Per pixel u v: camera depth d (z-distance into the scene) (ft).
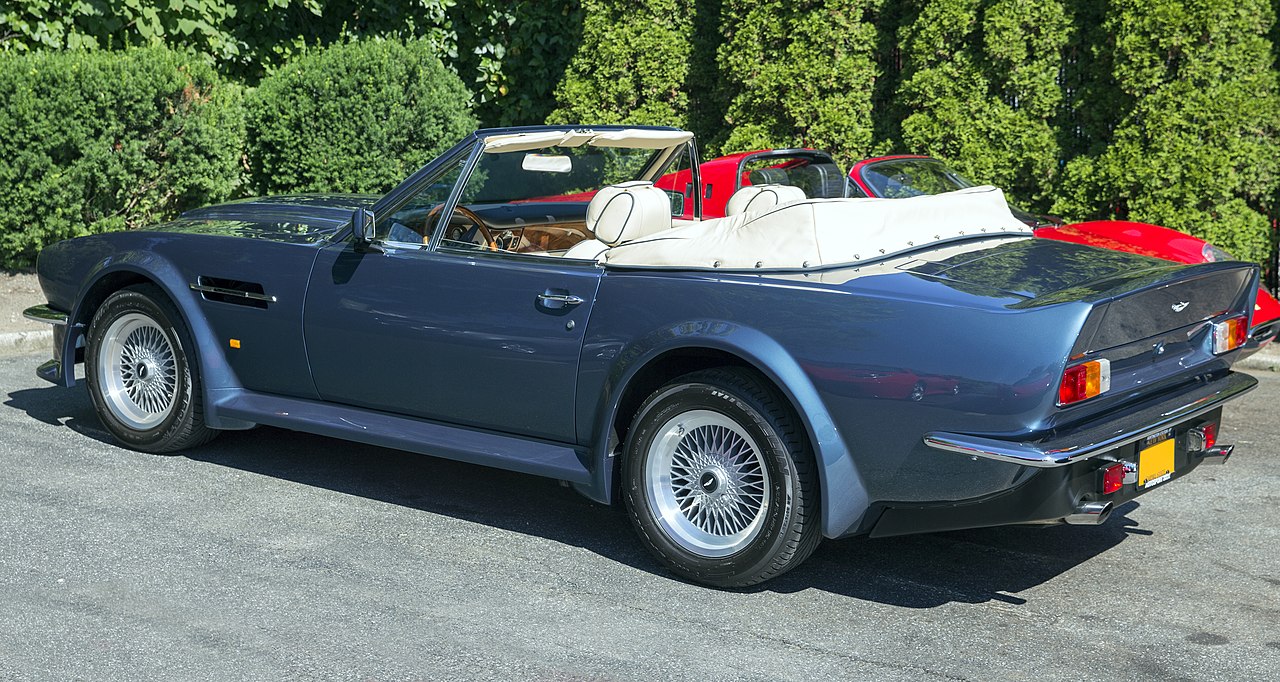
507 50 44.57
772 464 13.25
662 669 11.81
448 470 18.44
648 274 14.30
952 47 34.94
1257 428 21.35
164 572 14.06
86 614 12.86
